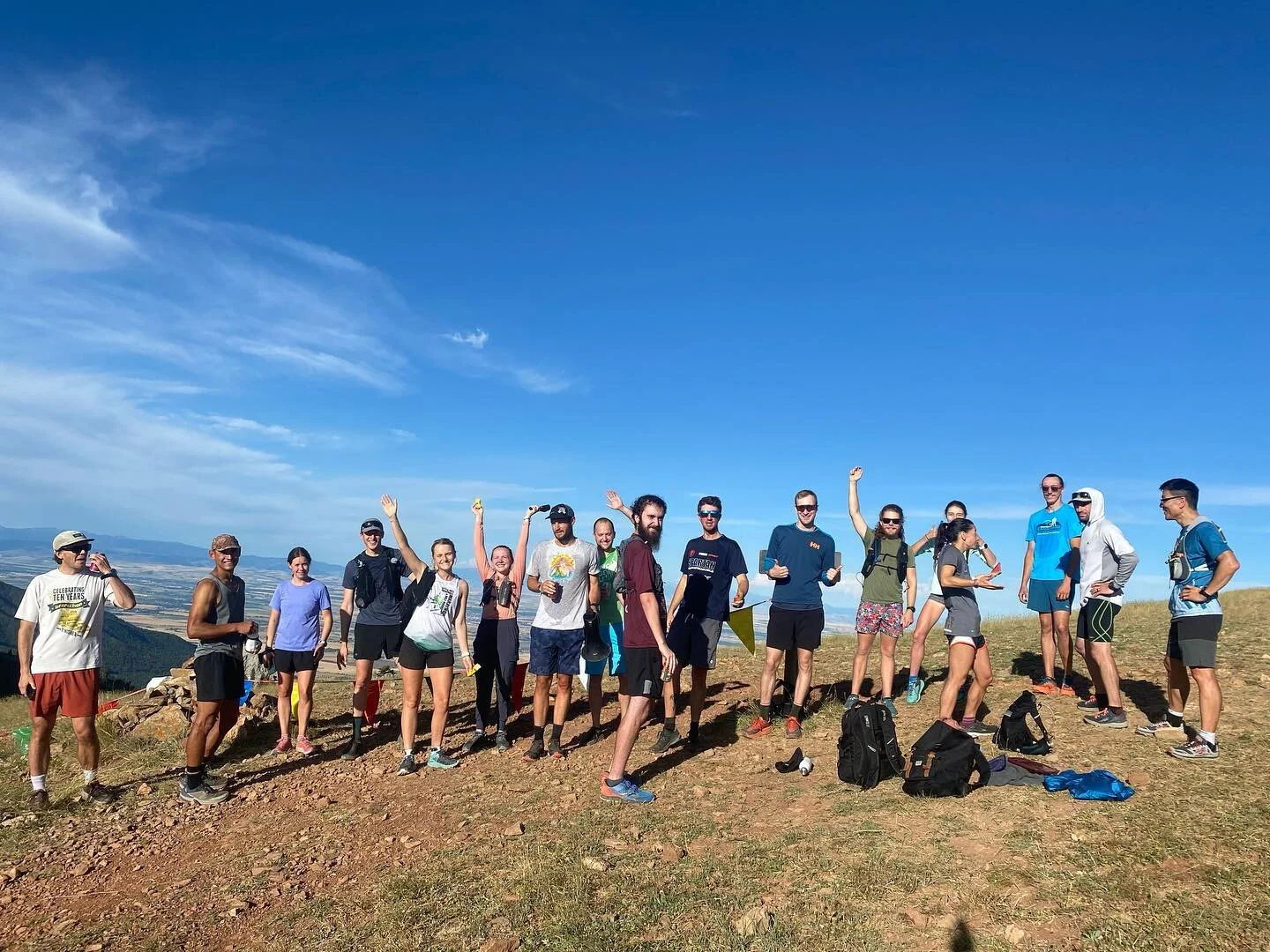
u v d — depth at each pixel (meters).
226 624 7.52
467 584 8.14
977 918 3.97
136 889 5.50
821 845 4.96
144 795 7.64
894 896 4.24
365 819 6.52
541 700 7.86
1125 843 4.56
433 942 4.22
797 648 7.86
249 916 4.85
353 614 9.12
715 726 8.43
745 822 5.56
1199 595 5.90
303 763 8.58
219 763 8.74
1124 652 10.11
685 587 7.71
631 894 4.54
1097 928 3.77
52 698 7.37
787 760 6.99
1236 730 6.46
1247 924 3.69
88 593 7.52
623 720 6.32
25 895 5.49
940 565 7.10
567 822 5.82
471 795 6.86
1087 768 5.89
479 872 5.05
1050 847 4.60
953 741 5.64
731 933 4.05
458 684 12.95
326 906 4.84
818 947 3.86
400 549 8.76
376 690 9.95
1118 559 6.93
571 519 7.64
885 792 5.80
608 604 8.53
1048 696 8.19
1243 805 4.93
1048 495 8.52
